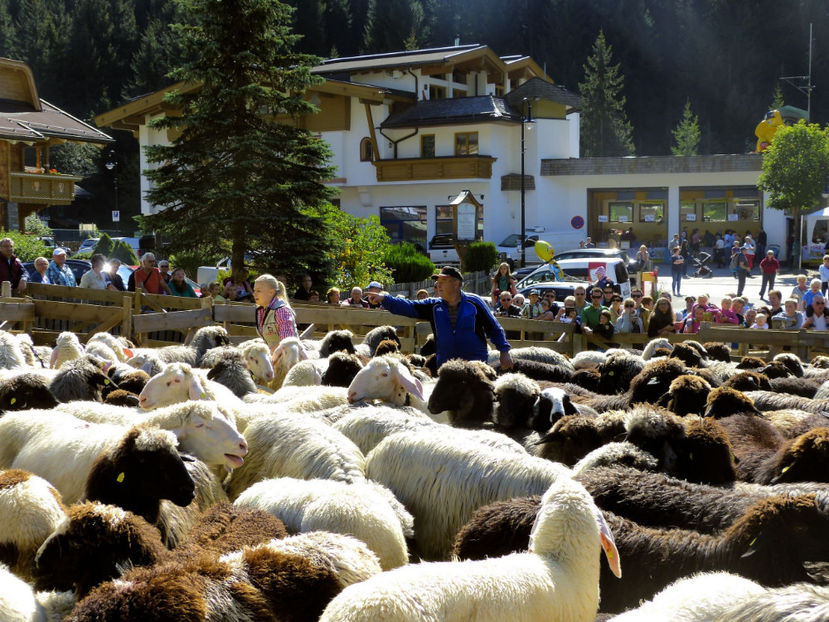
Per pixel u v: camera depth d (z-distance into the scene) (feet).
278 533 14.57
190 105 76.48
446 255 146.30
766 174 144.77
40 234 139.44
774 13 321.93
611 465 17.49
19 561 14.46
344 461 18.31
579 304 52.44
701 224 163.12
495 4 329.52
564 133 167.43
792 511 12.81
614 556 12.76
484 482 17.38
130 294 45.42
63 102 279.49
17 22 307.99
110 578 12.47
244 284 59.62
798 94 315.17
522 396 22.57
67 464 18.24
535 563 12.06
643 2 327.26
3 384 22.80
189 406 18.39
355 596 10.53
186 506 15.92
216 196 70.33
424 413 23.97
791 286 121.08
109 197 244.83
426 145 159.43
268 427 19.81
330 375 27.04
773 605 9.73
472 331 26.09
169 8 302.25
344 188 163.73
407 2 295.07
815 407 25.64
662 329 48.70
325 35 306.96
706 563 13.33
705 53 321.73
